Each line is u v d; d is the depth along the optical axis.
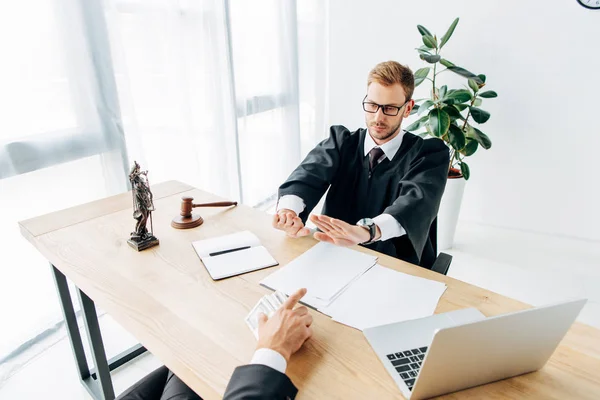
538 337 0.68
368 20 3.11
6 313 1.71
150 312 0.93
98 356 1.39
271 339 0.77
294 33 3.13
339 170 1.59
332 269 1.10
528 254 2.60
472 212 3.07
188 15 2.23
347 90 3.41
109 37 1.81
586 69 2.48
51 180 1.76
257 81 2.93
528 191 2.85
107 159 1.92
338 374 0.76
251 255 1.17
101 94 1.83
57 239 1.27
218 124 2.55
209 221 1.40
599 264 2.47
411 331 0.86
